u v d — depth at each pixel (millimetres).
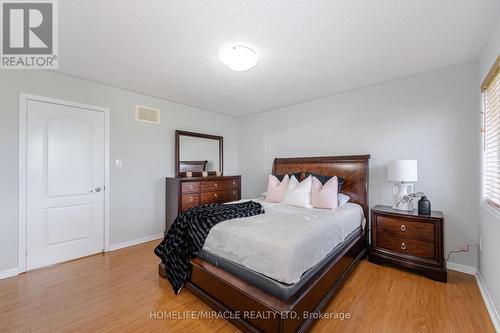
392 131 2914
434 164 2609
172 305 1874
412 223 2402
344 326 1620
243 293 1537
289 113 4043
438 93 2588
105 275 2393
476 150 2357
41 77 2574
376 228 2654
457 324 1633
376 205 2973
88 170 2932
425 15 1656
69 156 2781
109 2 1521
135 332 1570
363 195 3023
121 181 3229
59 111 2703
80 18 1686
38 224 2557
